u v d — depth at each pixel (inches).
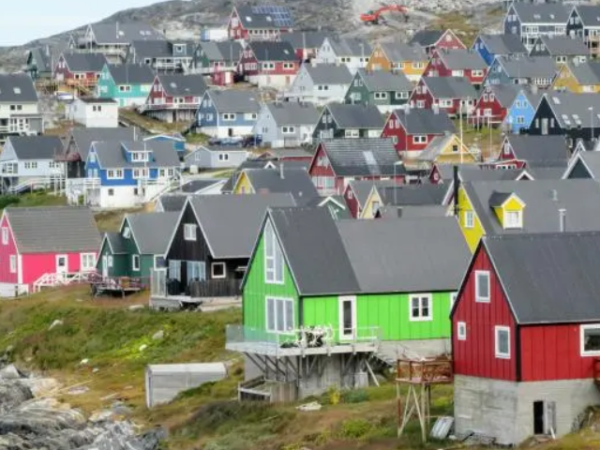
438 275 4785.9
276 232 4729.3
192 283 6131.9
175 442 4362.7
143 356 5684.1
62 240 7751.0
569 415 3750.0
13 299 7140.8
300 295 4618.6
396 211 6171.3
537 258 3828.7
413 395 4018.2
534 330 3737.7
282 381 4611.2
